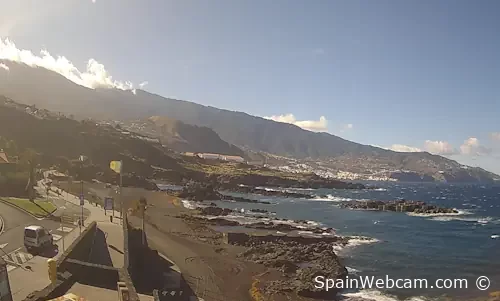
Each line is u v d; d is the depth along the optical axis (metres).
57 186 100.94
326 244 67.25
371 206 140.88
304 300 42.69
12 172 83.12
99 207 73.75
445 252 66.56
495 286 48.09
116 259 38.16
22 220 54.66
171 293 39.72
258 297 42.69
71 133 193.12
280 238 69.81
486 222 109.62
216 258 56.34
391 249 67.88
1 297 20.86
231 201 142.50
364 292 45.56
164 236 67.50
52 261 26.31
